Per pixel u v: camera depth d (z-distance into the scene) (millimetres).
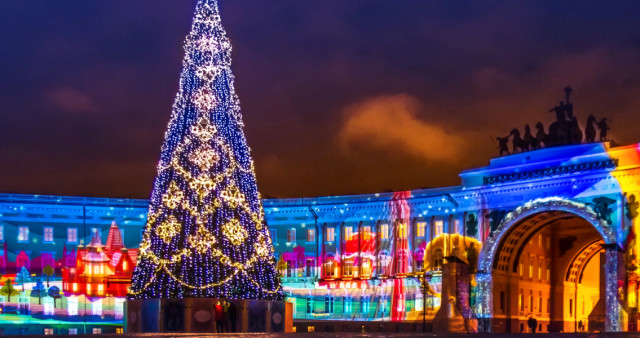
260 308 65062
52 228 99188
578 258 101688
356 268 101875
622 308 79750
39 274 97500
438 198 97000
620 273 80500
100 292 98938
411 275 96062
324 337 37750
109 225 101500
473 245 93625
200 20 62562
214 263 63500
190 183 62375
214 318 62812
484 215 93500
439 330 60000
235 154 63688
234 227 63188
